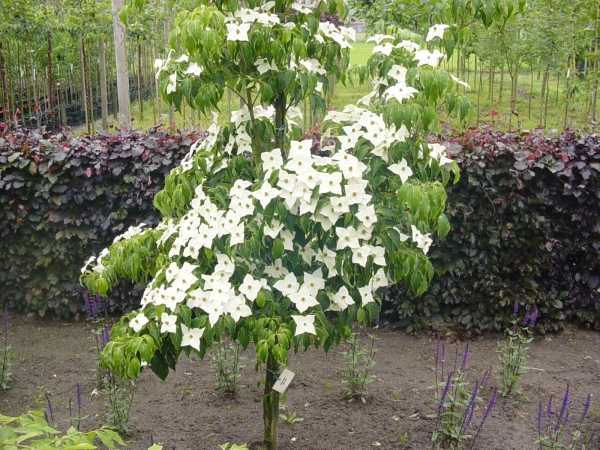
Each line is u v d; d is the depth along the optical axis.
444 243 4.88
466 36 2.66
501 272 4.98
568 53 9.51
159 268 2.69
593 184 4.84
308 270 2.62
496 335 5.02
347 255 2.40
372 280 2.60
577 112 11.00
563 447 3.39
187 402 3.90
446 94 2.40
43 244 5.15
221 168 2.71
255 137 2.71
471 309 5.01
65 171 5.07
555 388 4.13
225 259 2.44
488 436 3.50
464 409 3.66
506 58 10.22
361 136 2.54
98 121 12.76
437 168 2.59
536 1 9.57
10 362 4.52
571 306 5.11
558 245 4.91
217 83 2.49
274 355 2.28
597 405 3.90
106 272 2.71
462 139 4.88
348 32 2.65
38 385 4.15
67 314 5.33
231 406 3.85
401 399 3.91
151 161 5.06
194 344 2.32
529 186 4.84
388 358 4.61
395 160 2.44
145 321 2.34
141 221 5.19
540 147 4.89
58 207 5.13
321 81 2.68
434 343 4.89
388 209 2.39
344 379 4.18
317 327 2.41
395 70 2.53
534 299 4.92
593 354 4.70
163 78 2.55
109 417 3.48
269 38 2.38
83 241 5.12
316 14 2.64
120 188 5.11
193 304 2.35
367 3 8.59
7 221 5.14
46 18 9.79
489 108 10.93
